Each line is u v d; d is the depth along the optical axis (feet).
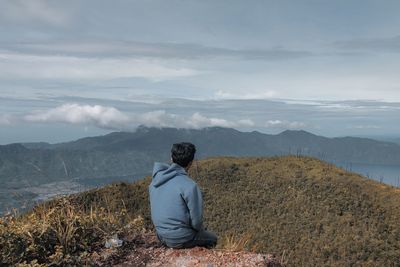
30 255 15.61
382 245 186.39
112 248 17.06
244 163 300.61
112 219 18.63
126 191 79.46
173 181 16.78
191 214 16.42
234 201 246.47
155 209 17.07
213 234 17.94
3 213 16.62
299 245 191.21
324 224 209.15
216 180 273.75
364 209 216.95
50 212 17.33
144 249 17.33
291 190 255.91
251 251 18.17
